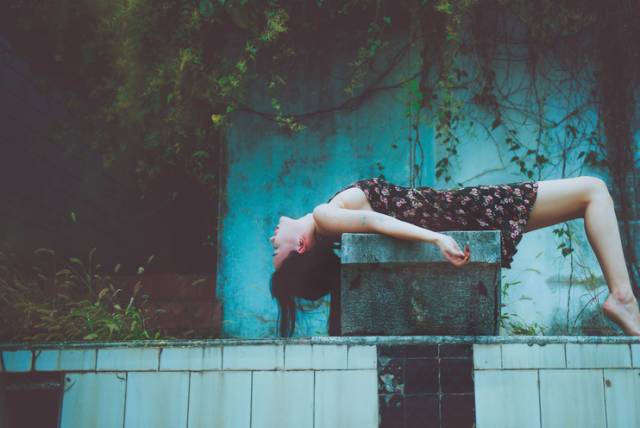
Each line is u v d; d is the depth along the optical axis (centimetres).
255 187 534
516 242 263
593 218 267
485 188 271
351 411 229
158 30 531
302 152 535
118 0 536
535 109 520
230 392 236
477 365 231
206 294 517
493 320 242
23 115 574
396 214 267
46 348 248
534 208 269
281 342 237
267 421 232
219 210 533
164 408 238
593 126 515
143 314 468
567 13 522
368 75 536
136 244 634
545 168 512
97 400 242
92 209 633
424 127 523
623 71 517
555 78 523
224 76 529
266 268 520
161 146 568
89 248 627
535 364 230
